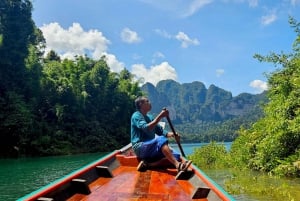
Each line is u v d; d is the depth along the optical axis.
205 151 16.86
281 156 12.83
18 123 30.70
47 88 38.44
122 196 3.63
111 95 49.25
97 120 46.72
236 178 11.66
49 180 14.47
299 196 8.55
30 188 12.30
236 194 9.00
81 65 47.94
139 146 5.05
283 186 9.62
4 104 31.39
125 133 48.69
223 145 17.56
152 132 5.30
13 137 31.03
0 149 30.27
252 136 14.98
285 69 13.88
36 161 26.12
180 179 4.53
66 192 3.61
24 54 34.59
